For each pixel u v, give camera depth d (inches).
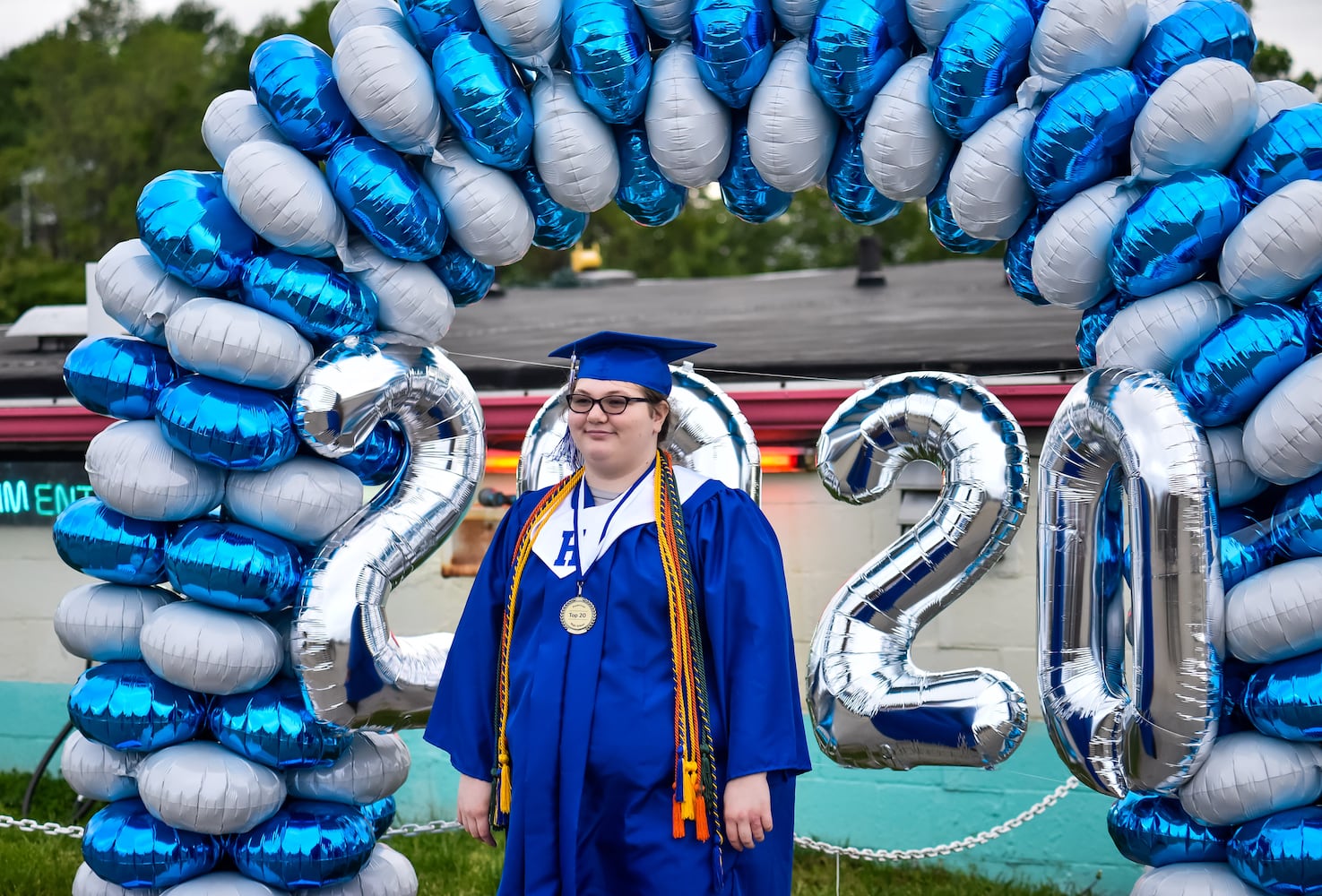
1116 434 131.7
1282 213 124.8
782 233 1531.7
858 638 149.6
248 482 147.3
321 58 148.0
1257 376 126.6
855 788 257.3
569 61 145.0
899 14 138.9
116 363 146.0
